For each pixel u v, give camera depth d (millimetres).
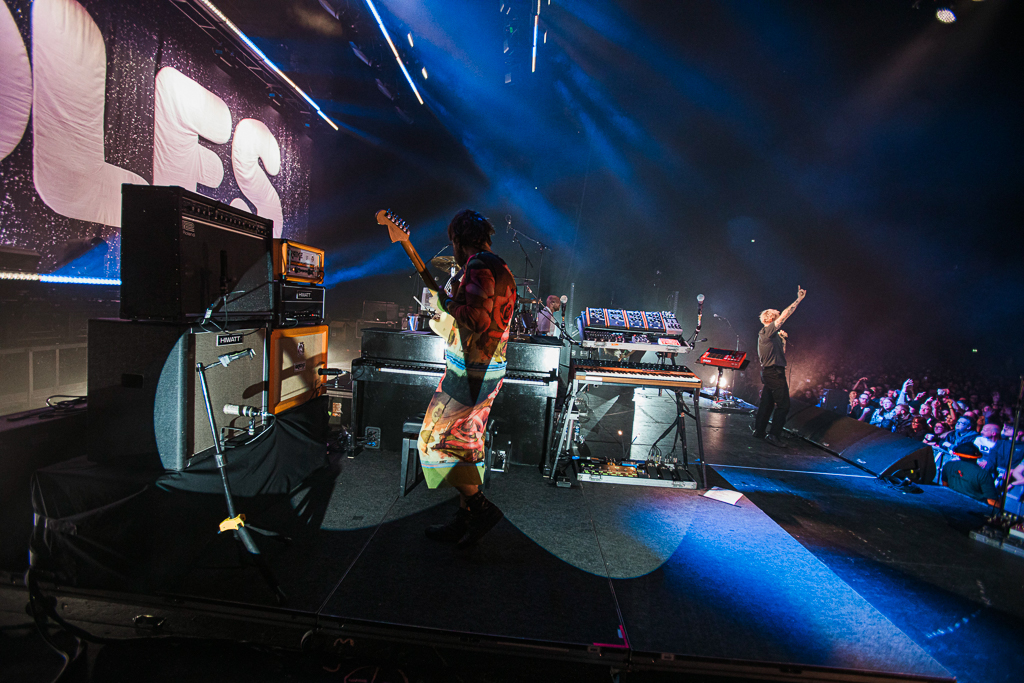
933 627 2074
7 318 4379
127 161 6098
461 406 2145
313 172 12258
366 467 3383
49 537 1979
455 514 2590
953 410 5480
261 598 1892
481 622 1825
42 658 1700
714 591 2160
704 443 4980
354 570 2123
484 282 2062
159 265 2055
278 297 2852
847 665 1729
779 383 5141
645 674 1724
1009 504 3453
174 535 1997
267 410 2752
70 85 5277
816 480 4012
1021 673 1812
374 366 3510
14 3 4680
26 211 4918
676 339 4027
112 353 2055
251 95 8656
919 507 3518
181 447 2043
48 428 2246
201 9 6359
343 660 1751
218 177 7914
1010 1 5805
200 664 1703
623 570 2285
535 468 3625
